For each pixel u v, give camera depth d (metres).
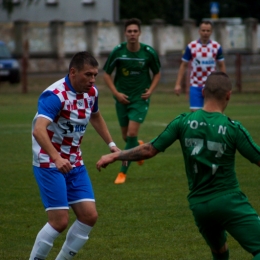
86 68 12.39
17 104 55.47
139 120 23.83
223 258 11.95
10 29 94.25
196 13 137.75
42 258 12.52
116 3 121.38
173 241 15.66
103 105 55.19
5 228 16.95
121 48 23.84
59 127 12.67
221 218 10.96
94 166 26.34
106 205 19.38
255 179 23.16
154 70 24.22
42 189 12.58
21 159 28.28
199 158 11.04
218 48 30.98
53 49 96.88
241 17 140.62
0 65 72.50
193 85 31.27
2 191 21.61
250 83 69.12
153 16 127.38
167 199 20.12
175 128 11.38
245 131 11.06
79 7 124.69
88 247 15.21
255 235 10.69
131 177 24.05
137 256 14.48
